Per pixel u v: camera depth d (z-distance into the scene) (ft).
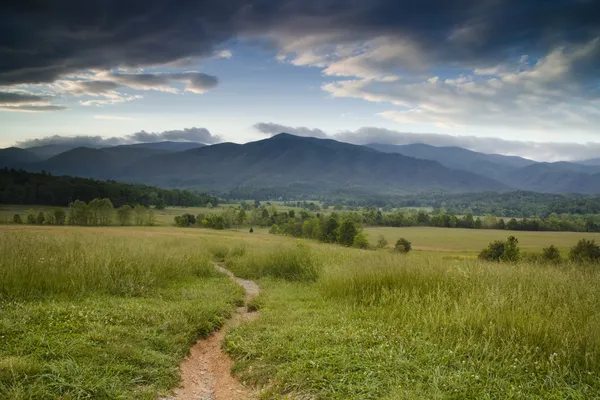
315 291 40.24
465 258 46.16
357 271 36.32
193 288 39.09
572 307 24.36
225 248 83.61
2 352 17.33
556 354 17.62
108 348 19.30
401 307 27.07
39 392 14.53
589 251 133.90
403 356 19.27
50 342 18.89
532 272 34.04
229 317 31.53
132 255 40.42
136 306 27.63
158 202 442.50
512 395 15.31
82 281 30.73
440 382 16.38
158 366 19.22
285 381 17.97
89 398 14.99
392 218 421.18
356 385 16.62
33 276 29.01
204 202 584.40
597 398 15.14
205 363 22.44
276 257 55.21
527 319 22.40
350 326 24.22
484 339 20.58
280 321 27.32
